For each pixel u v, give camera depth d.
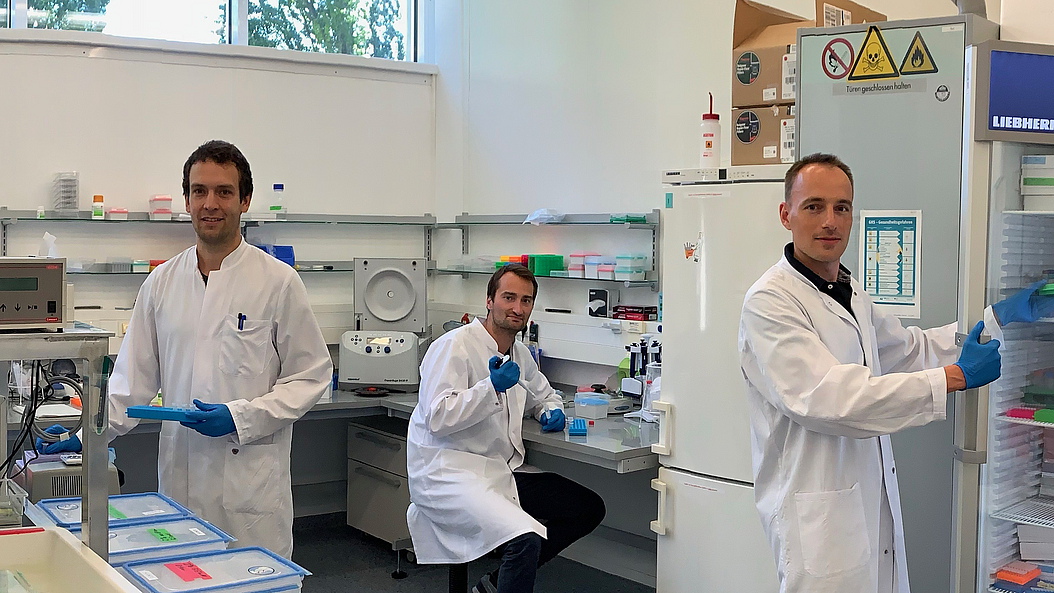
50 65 4.37
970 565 2.22
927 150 2.55
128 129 4.52
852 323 2.23
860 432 2.04
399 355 4.39
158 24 4.66
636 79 4.21
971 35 2.47
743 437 3.01
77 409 3.10
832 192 2.16
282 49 4.83
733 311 3.01
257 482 2.64
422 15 5.24
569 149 4.53
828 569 2.12
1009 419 2.24
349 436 4.59
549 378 4.61
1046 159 2.20
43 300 1.62
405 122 5.16
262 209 4.80
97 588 1.49
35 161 4.36
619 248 4.30
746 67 3.08
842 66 2.67
